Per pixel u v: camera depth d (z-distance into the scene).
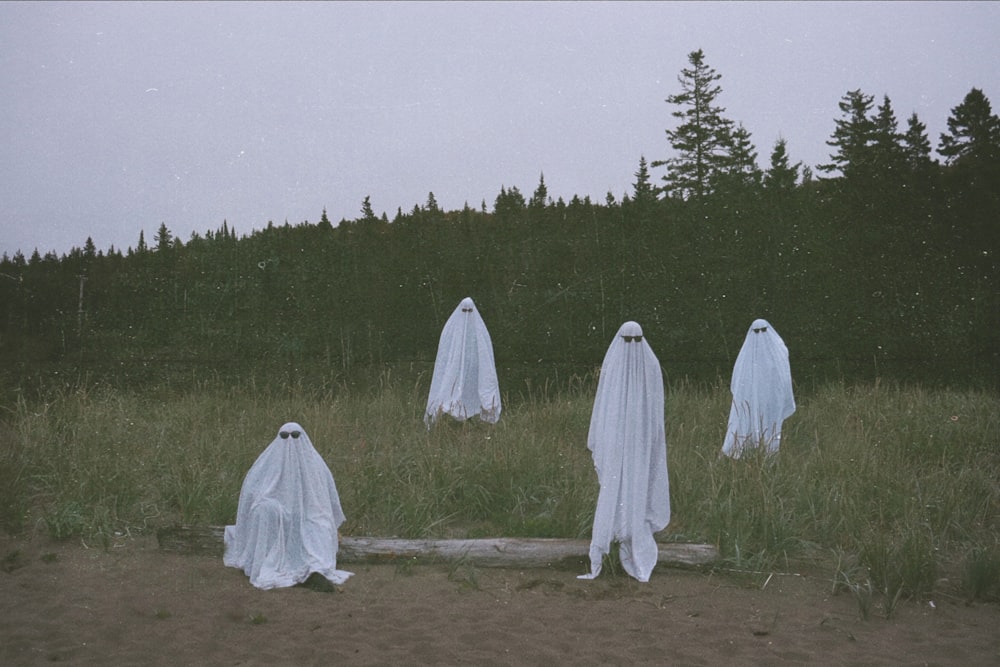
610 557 6.33
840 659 4.90
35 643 4.96
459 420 10.77
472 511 7.72
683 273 14.50
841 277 14.27
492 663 4.79
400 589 5.99
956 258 14.45
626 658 4.87
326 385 12.93
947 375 13.12
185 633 5.14
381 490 7.71
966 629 5.39
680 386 13.04
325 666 4.73
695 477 7.93
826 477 7.96
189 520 7.30
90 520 7.09
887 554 6.19
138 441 9.10
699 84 20.42
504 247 15.01
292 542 6.18
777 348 9.41
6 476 7.70
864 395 11.45
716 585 6.18
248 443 9.12
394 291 14.54
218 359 13.41
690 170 20.30
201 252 14.60
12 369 12.22
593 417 6.52
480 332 11.23
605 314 14.21
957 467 8.62
